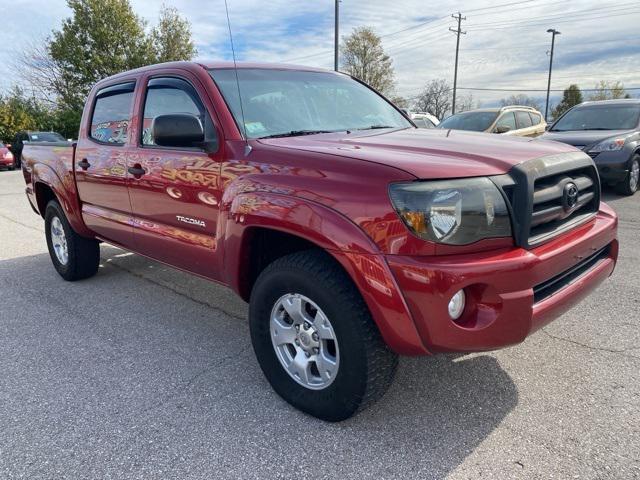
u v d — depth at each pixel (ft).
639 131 29.30
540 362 10.35
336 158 7.97
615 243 10.05
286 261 8.39
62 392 9.82
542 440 7.94
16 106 112.57
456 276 6.89
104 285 16.31
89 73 111.45
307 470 7.47
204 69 10.79
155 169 11.28
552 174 8.10
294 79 12.08
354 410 8.09
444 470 7.38
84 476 7.46
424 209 6.97
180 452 7.93
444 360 10.56
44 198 17.52
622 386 9.37
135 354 11.40
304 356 8.68
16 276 17.67
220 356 11.19
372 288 7.19
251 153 9.19
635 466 7.29
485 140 9.54
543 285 7.98
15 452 8.02
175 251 11.43
